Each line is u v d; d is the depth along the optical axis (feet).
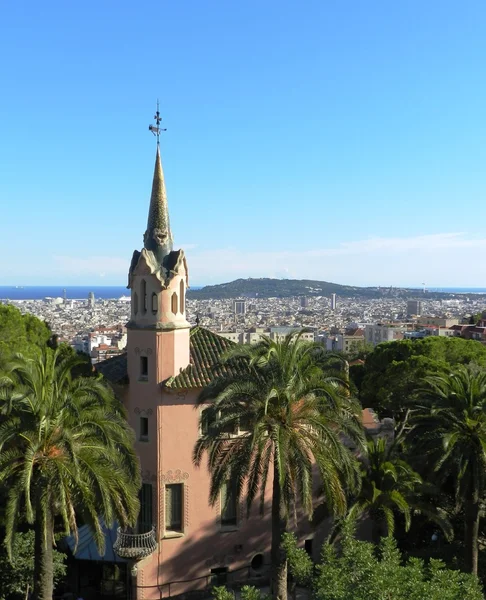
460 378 104.63
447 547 110.63
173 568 108.99
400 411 163.94
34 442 76.33
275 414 88.43
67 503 77.05
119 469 82.53
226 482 94.89
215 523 111.86
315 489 114.01
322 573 64.23
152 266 110.73
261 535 114.21
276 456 86.69
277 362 90.27
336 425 97.91
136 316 112.68
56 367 87.81
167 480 109.60
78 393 87.66
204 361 115.96
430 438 98.58
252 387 88.12
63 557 103.50
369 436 116.98
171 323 110.42
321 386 87.20
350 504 102.27
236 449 90.33
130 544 104.32
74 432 81.61
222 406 89.76
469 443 96.89
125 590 111.75
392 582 58.29
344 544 70.18
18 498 73.61
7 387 80.53
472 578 66.64
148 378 110.73
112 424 84.79
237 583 109.81
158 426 109.50
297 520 114.93
